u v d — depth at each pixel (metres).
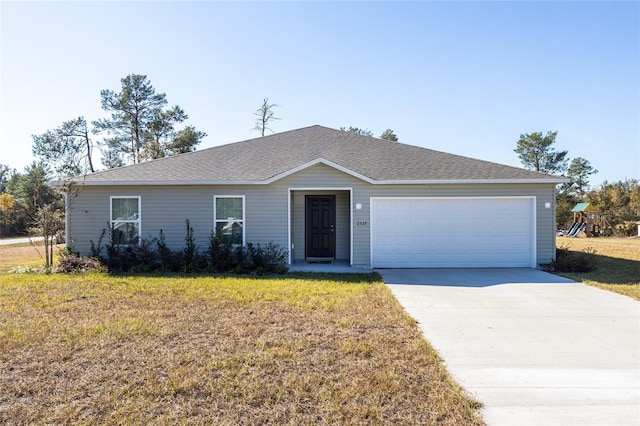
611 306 7.04
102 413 3.29
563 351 4.78
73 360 4.39
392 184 11.77
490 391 3.72
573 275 10.38
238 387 3.72
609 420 3.20
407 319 6.01
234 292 7.91
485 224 11.87
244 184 11.90
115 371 4.09
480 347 4.92
